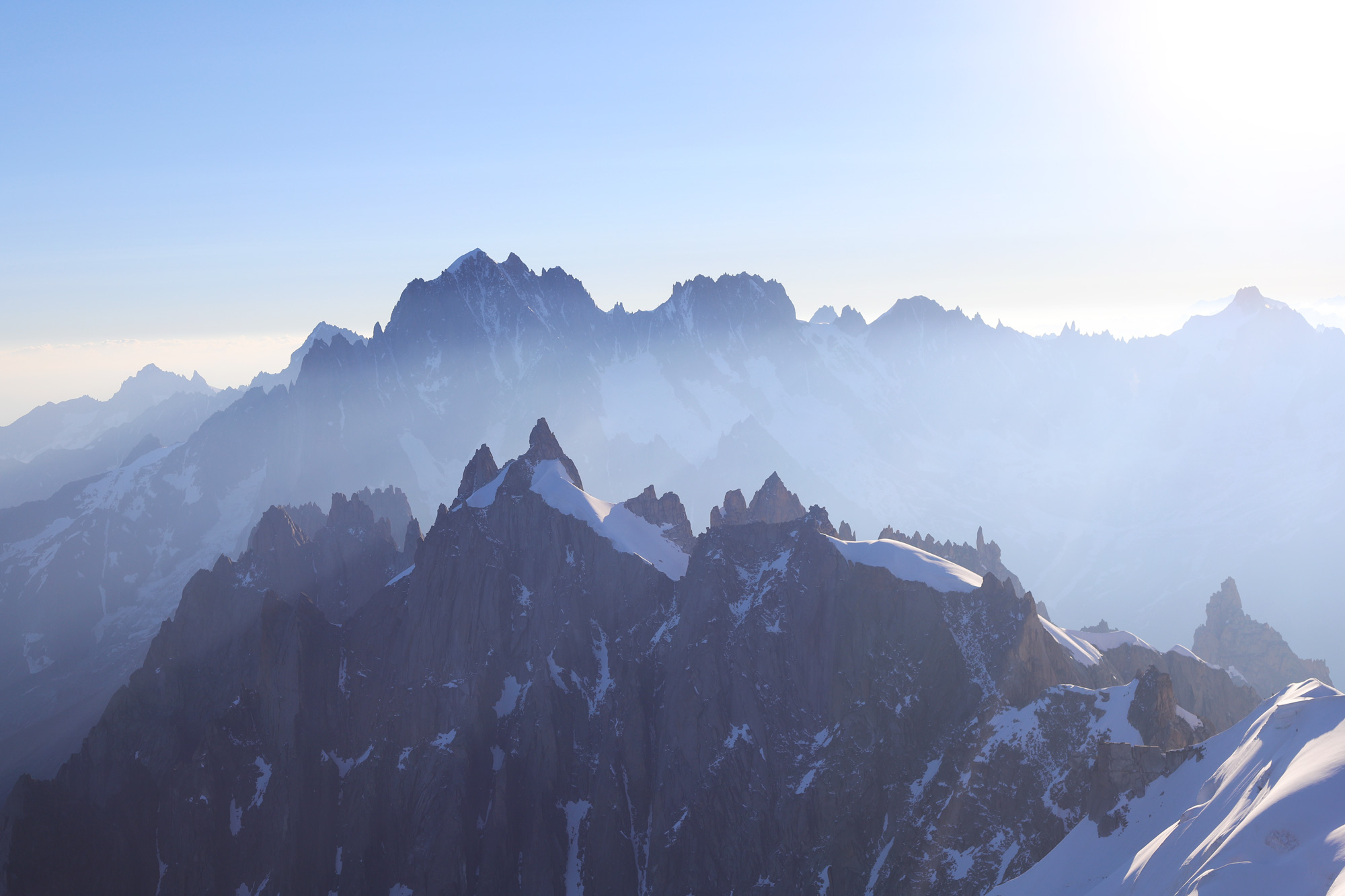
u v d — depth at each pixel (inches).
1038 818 4409.5
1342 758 3058.6
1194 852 3235.7
